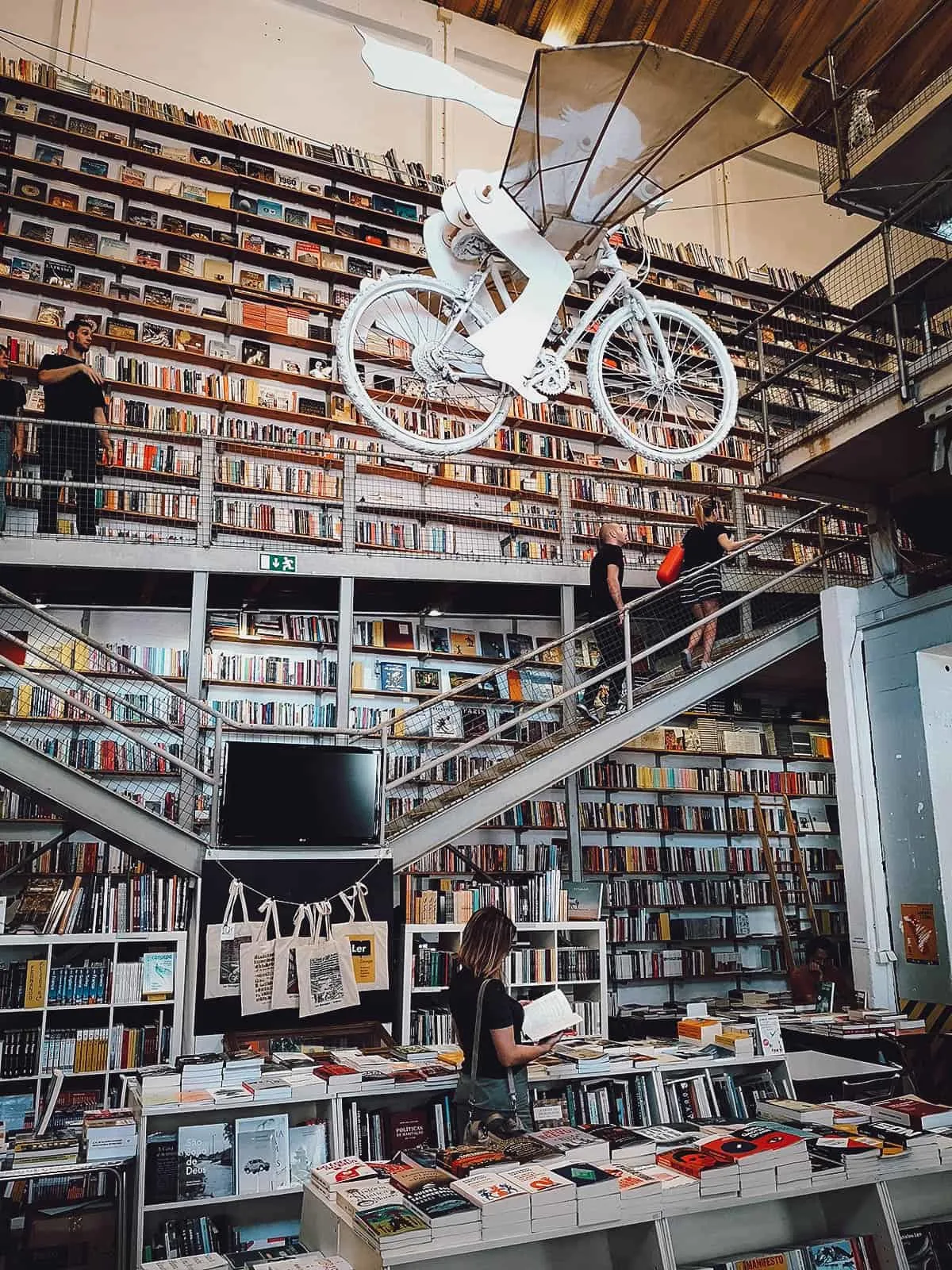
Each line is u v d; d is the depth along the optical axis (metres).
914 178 6.02
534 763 6.33
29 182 8.18
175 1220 3.19
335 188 9.52
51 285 7.93
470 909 6.24
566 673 7.66
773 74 11.99
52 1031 5.66
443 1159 2.57
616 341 10.10
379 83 4.72
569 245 4.71
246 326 8.56
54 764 5.29
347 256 9.46
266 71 9.78
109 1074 5.65
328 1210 2.50
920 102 5.57
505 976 6.18
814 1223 2.83
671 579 7.44
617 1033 6.93
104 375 7.90
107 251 8.34
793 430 6.79
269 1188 3.23
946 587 6.28
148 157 8.68
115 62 9.10
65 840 6.87
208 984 5.16
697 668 7.12
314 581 7.31
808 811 9.76
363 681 8.00
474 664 8.59
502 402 4.93
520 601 8.20
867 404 6.14
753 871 9.08
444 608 8.34
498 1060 3.09
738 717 9.51
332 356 9.03
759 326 7.14
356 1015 5.45
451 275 4.91
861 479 6.97
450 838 6.03
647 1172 2.54
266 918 5.37
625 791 8.68
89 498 6.89
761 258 12.20
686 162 4.18
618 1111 3.67
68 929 5.86
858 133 6.06
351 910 5.55
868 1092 4.61
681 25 11.32
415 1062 3.81
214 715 5.63
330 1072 3.47
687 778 8.95
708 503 9.76
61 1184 4.33
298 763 5.62
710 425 10.59
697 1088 3.79
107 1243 3.16
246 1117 3.34
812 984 6.59
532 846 8.00
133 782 7.16
